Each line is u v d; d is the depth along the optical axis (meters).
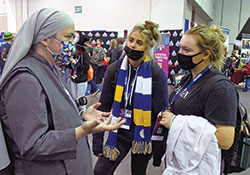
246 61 7.84
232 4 12.77
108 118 1.12
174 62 5.88
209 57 1.17
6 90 0.83
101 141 1.62
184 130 1.09
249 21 12.21
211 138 1.04
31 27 0.89
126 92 1.52
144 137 1.50
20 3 8.10
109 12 7.07
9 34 4.84
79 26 7.62
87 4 7.37
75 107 1.05
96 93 5.76
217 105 1.04
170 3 6.04
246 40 8.00
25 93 0.81
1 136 0.84
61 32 0.93
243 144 1.21
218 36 1.17
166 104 1.56
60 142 0.83
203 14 11.23
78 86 3.59
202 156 1.05
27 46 0.87
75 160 0.99
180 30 5.68
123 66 1.54
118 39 5.70
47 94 0.88
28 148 0.79
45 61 0.95
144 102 1.49
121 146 1.54
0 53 4.85
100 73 7.14
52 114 0.89
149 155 1.59
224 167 1.22
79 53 3.48
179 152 1.09
